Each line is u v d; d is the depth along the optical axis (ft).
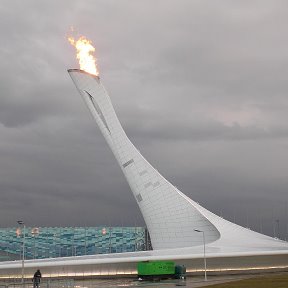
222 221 250.98
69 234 373.81
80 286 143.02
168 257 199.82
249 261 216.33
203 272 208.64
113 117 266.98
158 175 264.11
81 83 264.52
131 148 267.59
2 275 187.42
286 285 112.88
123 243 374.63
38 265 186.91
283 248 221.87
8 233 362.94
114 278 189.16
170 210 260.83
